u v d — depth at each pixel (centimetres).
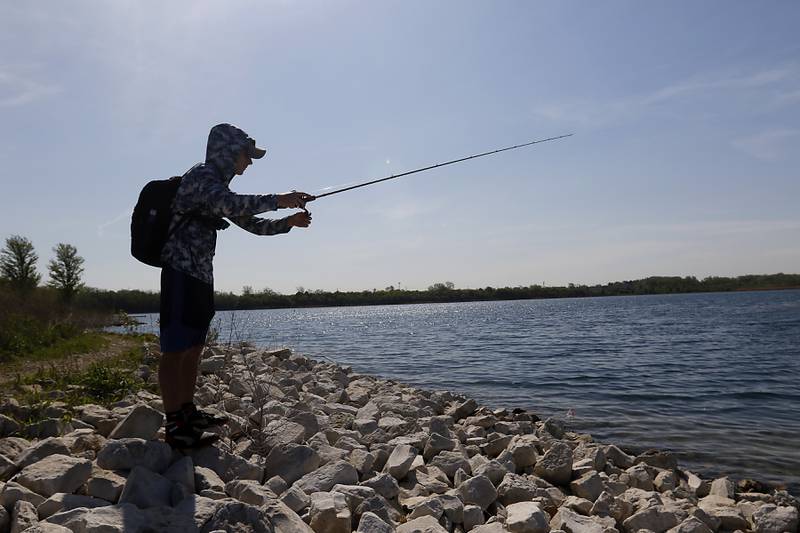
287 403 617
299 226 330
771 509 398
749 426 795
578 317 5019
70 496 254
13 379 605
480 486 377
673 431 764
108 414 434
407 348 2194
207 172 298
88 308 2069
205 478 294
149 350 898
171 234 298
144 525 228
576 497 411
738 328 3061
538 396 1059
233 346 1207
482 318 5512
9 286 1878
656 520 372
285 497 292
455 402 865
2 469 286
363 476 368
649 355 1836
